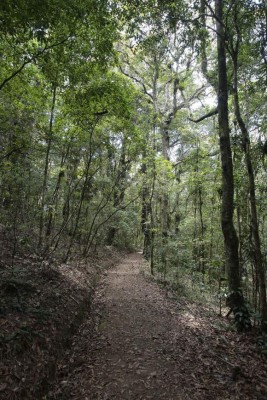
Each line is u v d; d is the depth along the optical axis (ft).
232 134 29.68
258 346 18.95
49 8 15.20
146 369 14.99
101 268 44.37
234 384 13.98
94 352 16.72
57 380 13.30
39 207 29.43
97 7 19.12
